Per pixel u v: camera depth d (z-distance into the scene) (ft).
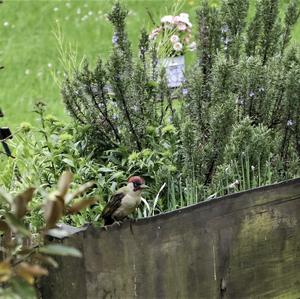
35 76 53.62
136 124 27.55
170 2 59.41
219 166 25.90
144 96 27.89
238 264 23.61
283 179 27.58
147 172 26.04
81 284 19.66
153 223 21.25
